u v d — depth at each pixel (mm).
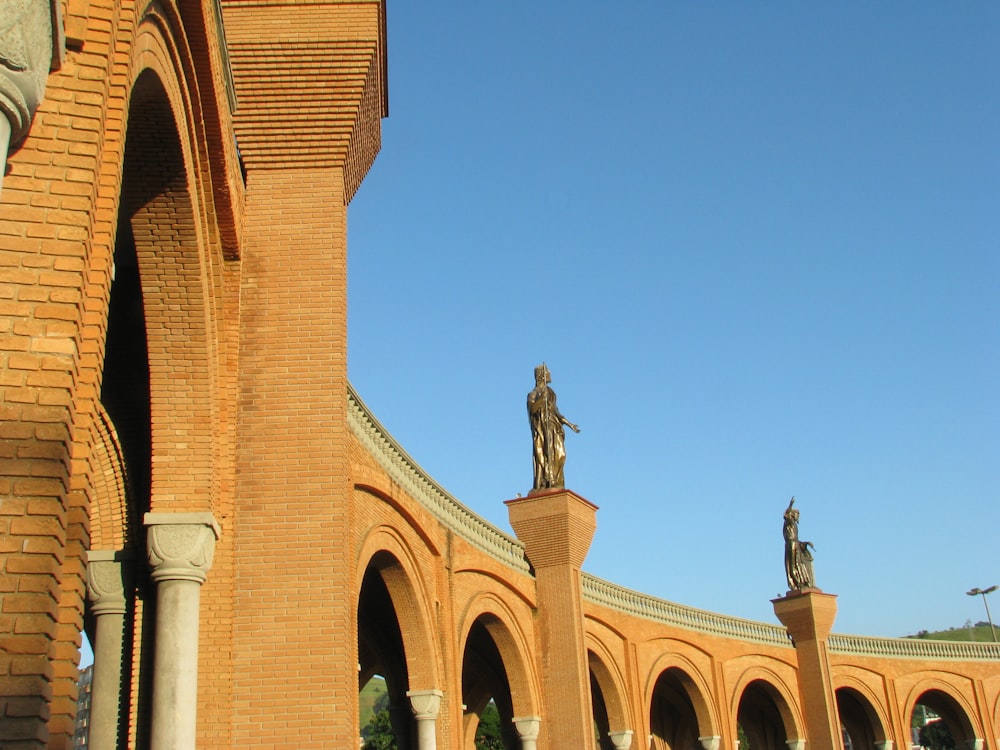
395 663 25078
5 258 6301
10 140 6031
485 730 65500
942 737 87812
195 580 11570
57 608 5938
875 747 42844
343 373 13406
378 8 14500
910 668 44500
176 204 11070
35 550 5836
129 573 12172
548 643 26047
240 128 14281
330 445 13016
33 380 6129
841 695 44875
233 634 12172
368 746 69812
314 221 14094
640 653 31906
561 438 28266
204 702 11875
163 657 11133
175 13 9695
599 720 36188
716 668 35906
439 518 21016
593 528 28016
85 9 6949
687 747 41500
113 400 12820
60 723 6285
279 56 14148
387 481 17844
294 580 12422
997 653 48156
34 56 5762
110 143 7039
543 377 28734
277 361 13367
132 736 11492
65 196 6527
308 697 11969
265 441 12984
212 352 12445
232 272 13711
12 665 5605
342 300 13789
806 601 39531
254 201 14133
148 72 9266
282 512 12703
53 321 6266
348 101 14312
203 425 11992
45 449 6023
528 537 26891
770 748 43219
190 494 11820
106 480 12516
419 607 19422
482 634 28625
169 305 11695
